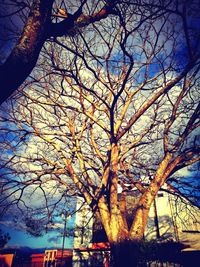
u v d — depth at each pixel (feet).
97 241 44.50
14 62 9.21
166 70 23.22
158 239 38.91
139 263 18.81
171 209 41.96
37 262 57.16
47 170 26.96
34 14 10.37
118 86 27.71
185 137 22.95
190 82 23.50
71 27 13.94
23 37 9.89
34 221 26.55
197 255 34.71
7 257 53.57
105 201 22.85
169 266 32.86
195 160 23.08
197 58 19.69
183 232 40.27
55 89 28.73
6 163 26.11
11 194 25.16
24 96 27.07
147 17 16.17
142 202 20.72
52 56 20.81
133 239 18.81
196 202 27.94
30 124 28.19
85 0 13.80
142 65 24.22
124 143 31.37
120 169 27.99
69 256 56.54
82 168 26.73
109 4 15.89
